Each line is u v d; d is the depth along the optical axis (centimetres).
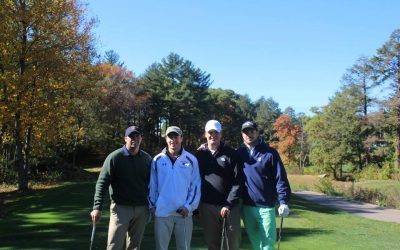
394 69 4959
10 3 1756
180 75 5941
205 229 561
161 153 541
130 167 525
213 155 551
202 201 553
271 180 557
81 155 4347
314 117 6341
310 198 2239
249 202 559
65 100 2052
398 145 4722
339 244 883
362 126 4784
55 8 1858
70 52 1953
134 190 526
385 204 2033
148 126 5616
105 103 4072
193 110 5894
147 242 796
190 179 535
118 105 4444
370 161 4831
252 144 566
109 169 522
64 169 3083
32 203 1396
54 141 2319
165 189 527
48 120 1980
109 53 5766
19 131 1956
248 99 10219
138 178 529
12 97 1795
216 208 547
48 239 818
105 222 1024
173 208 525
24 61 1875
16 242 786
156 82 5791
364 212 1694
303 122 7931
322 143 4894
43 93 1983
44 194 1688
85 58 2009
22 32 1828
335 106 4956
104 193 525
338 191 2567
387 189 2891
